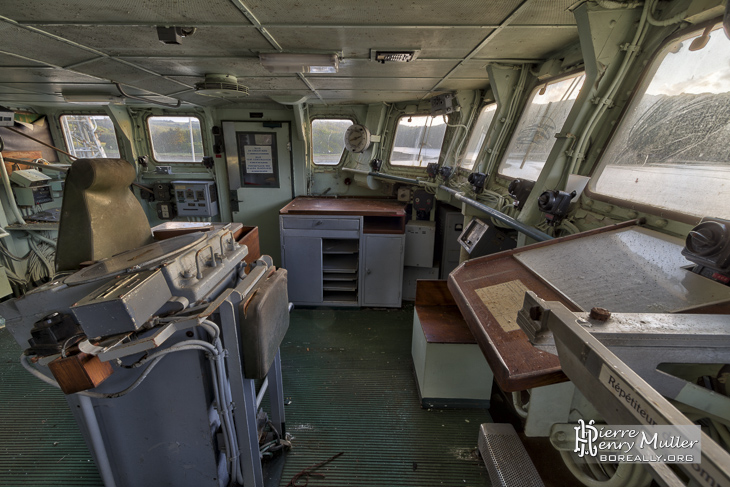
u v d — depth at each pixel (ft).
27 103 12.64
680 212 4.01
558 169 5.78
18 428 6.80
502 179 8.39
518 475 4.69
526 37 5.71
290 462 5.99
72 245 4.95
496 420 6.89
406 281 12.44
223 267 4.37
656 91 4.65
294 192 14.29
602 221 5.06
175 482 4.79
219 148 13.70
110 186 5.32
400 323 10.88
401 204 12.87
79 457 6.18
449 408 7.27
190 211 14.05
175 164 14.74
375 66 7.42
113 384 4.24
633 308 3.03
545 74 6.95
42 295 3.49
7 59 6.82
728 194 3.61
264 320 4.19
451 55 6.73
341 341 9.80
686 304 2.85
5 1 4.20
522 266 4.52
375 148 13.28
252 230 7.84
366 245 11.18
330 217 10.93
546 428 5.01
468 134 10.50
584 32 4.83
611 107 5.22
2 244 11.67
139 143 14.20
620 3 4.58
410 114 12.25
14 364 8.75
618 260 3.87
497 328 3.51
